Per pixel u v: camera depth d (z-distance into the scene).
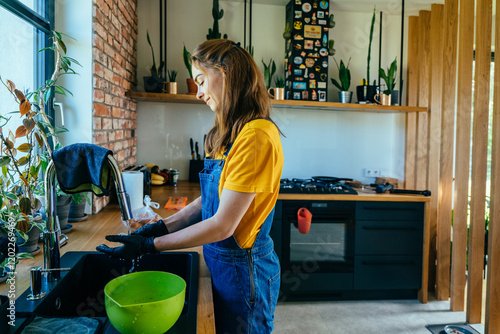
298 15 3.37
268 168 1.02
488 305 2.63
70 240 1.56
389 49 3.73
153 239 1.04
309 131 3.71
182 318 0.92
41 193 1.37
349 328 2.67
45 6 1.96
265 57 3.64
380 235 3.07
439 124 3.36
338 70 3.70
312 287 3.04
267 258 1.23
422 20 3.42
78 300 1.24
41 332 0.81
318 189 3.14
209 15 3.55
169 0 3.50
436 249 3.36
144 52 3.48
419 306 3.07
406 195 3.11
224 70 1.12
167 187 3.20
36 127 1.41
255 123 1.05
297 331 2.61
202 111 3.58
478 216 2.77
